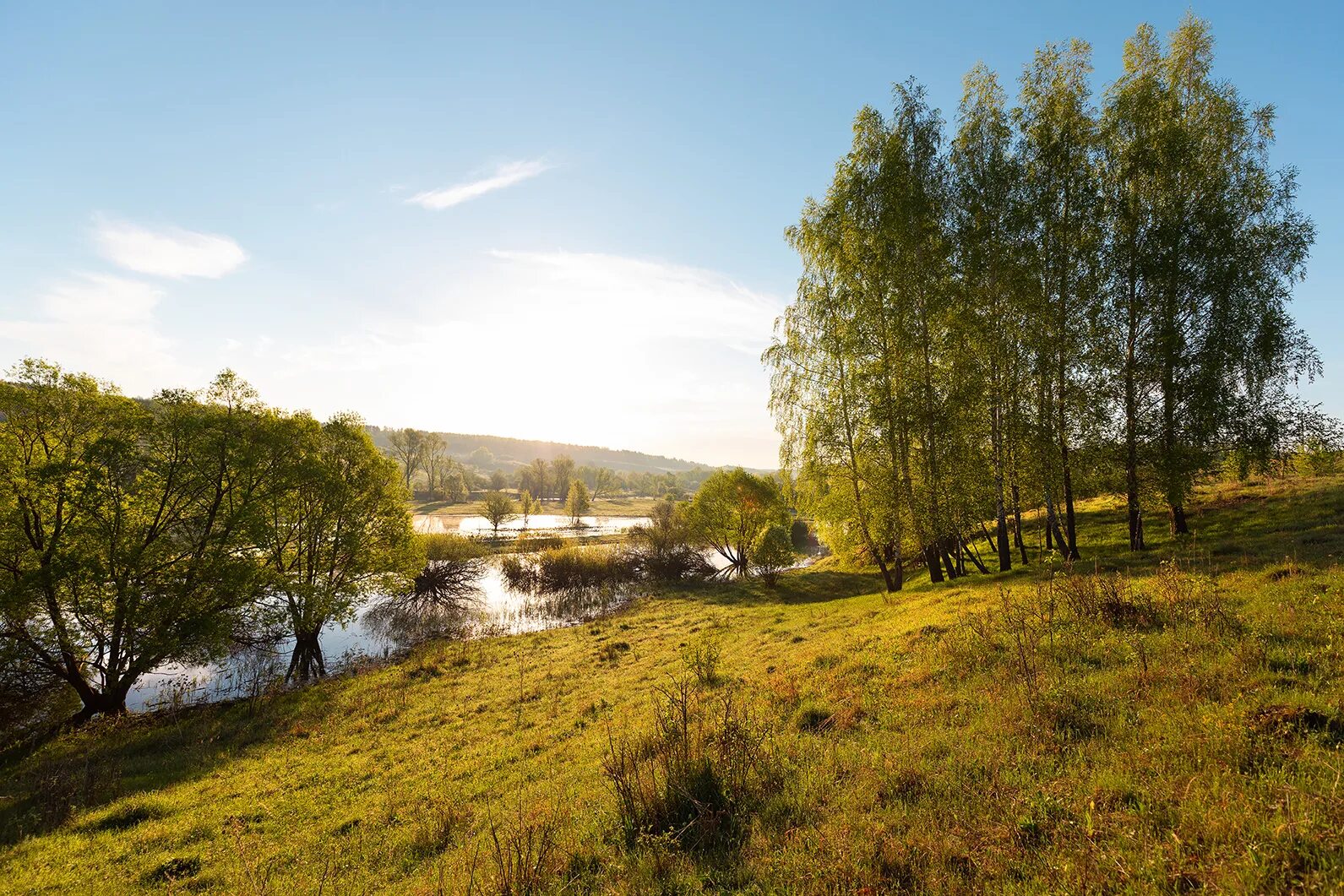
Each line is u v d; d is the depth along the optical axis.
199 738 19.30
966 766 7.59
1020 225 22.61
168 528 25.03
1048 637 11.98
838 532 33.72
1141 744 7.16
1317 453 24.22
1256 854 4.61
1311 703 7.00
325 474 29.75
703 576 51.06
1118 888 4.71
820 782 8.05
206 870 9.99
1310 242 22.48
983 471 25.38
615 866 6.91
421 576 44.88
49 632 21.23
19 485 21.31
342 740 17.78
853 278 24.97
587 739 14.01
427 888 7.74
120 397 24.14
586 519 128.62
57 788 14.77
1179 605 11.91
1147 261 22.69
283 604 28.81
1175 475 22.50
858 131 24.92
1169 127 22.47
